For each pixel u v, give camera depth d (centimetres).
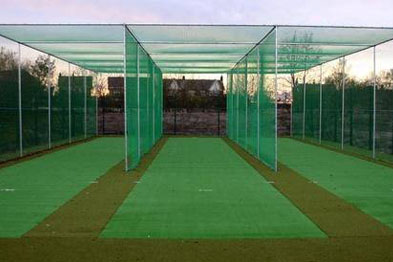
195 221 525
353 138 1320
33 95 1234
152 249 426
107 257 406
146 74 1212
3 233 475
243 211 572
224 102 2291
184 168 943
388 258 405
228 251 421
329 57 1342
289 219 533
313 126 1620
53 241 448
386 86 1125
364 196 665
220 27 894
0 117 1027
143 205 602
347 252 419
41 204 606
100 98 2125
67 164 1002
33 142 1234
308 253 416
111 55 1346
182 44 1076
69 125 1562
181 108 2292
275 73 890
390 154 1106
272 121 925
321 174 871
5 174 861
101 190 701
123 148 1374
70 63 1556
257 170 919
